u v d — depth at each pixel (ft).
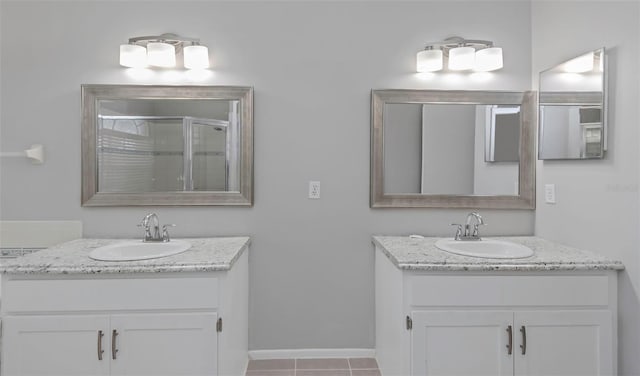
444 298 5.98
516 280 5.97
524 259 6.13
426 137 8.16
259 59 8.12
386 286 7.20
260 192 8.14
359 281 8.27
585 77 6.51
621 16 5.84
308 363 8.05
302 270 8.22
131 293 5.94
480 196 8.17
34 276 5.89
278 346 8.24
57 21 7.90
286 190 8.17
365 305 8.27
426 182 8.17
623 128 5.84
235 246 7.19
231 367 6.63
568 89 6.95
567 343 5.97
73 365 5.91
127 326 5.93
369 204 8.20
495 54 7.79
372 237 8.13
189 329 5.99
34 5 7.88
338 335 8.27
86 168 7.90
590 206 6.54
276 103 8.14
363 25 8.19
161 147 8.02
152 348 5.97
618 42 5.91
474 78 8.23
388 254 6.68
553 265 5.91
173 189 8.03
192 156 8.02
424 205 8.14
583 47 6.65
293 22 8.15
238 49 8.11
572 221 7.00
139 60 7.68
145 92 7.95
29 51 7.88
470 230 8.13
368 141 8.21
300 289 8.23
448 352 5.98
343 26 8.18
